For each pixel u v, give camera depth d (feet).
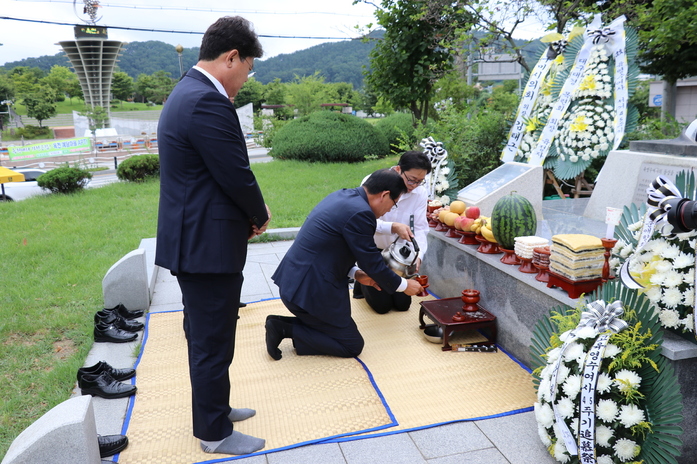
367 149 53.72
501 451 8.96
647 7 31.58
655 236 8.48
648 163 15.93
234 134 8.02
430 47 35.99
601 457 7.90
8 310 16.37
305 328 12.23
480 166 26.25
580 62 22.11
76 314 15.92
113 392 10.93
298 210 32.37
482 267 13.58
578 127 21.47
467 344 12.75
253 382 11.35
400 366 11.98
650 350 8.04
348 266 12.03
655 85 54.29
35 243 25.75
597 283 10.21
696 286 7.58
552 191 25.71
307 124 55.67
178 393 11.10
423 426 9.64
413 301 16.19
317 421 9.89
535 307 11.43
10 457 7.33
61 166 45.16
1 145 141.49
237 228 8.41
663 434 7.57
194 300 8.47
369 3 36.45
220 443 9.04
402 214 14.74
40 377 12.16
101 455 8.93
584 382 7.82
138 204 36.50
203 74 8.23
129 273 15.85
